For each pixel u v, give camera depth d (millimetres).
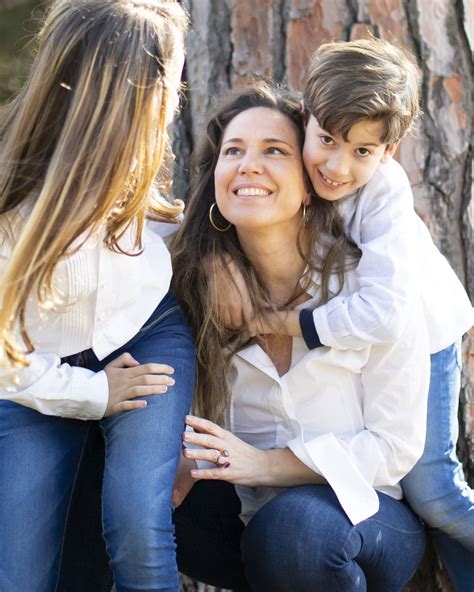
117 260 2250
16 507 2229
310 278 2412
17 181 2172
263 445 2508
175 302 2475
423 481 2520
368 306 2297
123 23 2143
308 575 2254
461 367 2789
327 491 2371
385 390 2396
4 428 2289
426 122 2918
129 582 2182
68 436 2352
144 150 2150
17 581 2209
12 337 2139
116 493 2213
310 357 2387
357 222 2441
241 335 2436
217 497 2604
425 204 2918
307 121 2365
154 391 2285
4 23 5672
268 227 2348
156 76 2146
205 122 2492
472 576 2604
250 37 2992
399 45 2908
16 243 2145
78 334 2295
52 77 2145
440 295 2510
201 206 2477
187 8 3074
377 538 2350
